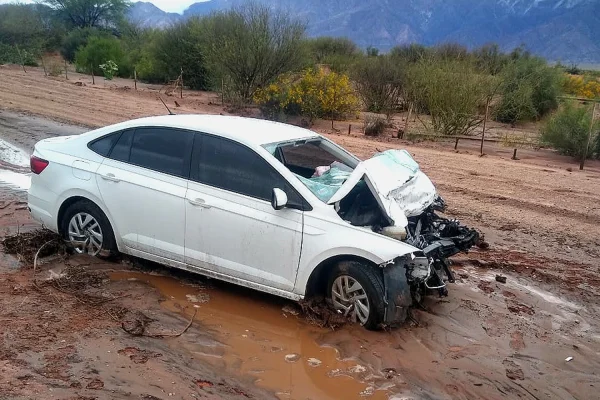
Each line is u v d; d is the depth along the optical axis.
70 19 63.81
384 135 18.89
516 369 5.08
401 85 24.73
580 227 9.36
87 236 6.57
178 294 6.00
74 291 5.82
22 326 5.02
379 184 5.62
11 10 49.66
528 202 10.70
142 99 24.09
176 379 4.49
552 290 6.86
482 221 9.38
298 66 23.94
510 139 19.03
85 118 17.28
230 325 5.46
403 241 5.48
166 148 6.14
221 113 21.77
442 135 19.08
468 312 6.09
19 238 6.87
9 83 26.88
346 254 5.33
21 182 9.81
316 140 6.40
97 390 4.20
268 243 5.57
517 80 24.11
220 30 24.81
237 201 5.70
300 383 4.64
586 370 5.17
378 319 5.34
